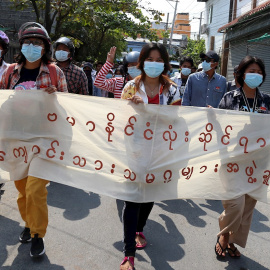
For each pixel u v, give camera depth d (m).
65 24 13.63
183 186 2.98
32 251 2.85
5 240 3.16
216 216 4.07
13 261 2.84
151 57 2.79
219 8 23.38
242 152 3.00
